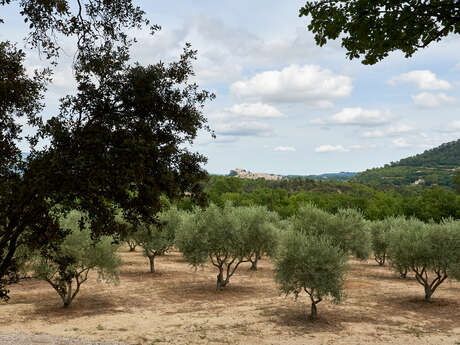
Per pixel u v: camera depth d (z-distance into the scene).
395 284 24.77
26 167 6.45
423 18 5.33
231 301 19.14
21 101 7.61
